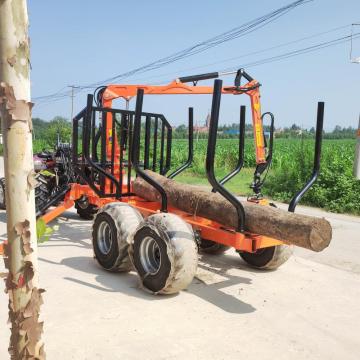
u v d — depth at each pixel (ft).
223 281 17.79
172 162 74.08
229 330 13.23
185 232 15.57
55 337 12.26
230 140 120.06
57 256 20.71
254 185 19.65
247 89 23.02
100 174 22.40
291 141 113.39
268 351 12.04
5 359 11.00
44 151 31.22
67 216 31.22
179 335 12.74
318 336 13.10
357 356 12.01
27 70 4.93
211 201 17.95
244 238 15.80
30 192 5.15
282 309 15.05
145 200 22.18
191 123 23.71
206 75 23.29
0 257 19.44
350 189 38.75
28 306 5.32
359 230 29.45
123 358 11.29
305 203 41.68
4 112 4.92
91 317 13.71
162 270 15.38
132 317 13.85
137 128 18.21
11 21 4.76
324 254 22.59
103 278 17.70
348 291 17.08
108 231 18.71
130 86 24.16
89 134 21.26
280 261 18.76
